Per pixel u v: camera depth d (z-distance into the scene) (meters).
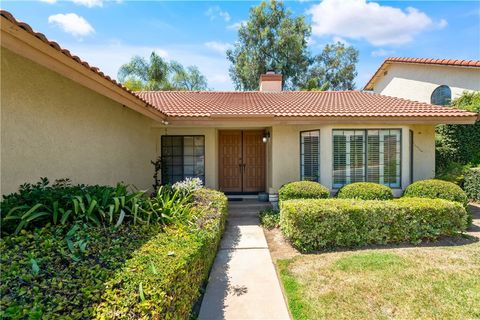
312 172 9.88
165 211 4.88
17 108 4.20
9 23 2.92
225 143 12.95
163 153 11.45
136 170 8.91
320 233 6.20
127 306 2.19
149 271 2.71
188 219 5.08
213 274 5.12
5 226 3.19
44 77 4.79
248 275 5.11
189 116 8.97
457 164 11.83
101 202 4.13
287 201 7.05
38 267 2.43
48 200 3.70
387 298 4.05
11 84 4.08
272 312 3.96
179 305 2.97
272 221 8.19
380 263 5.19
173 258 3.13
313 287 4.44
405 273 4.78
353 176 9.37
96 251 3.02
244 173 12.94
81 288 2.29
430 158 10.52
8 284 2.21
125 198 4.39
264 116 8.86
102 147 6.74
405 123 9.05
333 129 9.36
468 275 4.66
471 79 13.95
